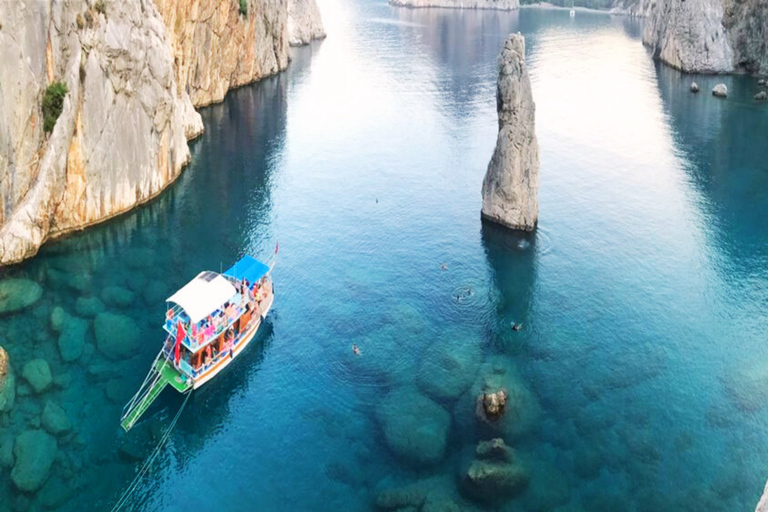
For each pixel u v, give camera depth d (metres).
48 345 66.12
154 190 98.19
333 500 51.50
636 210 99.75
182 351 63.47
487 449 55.12
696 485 52.62
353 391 62.47
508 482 52.19
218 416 59.69
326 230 92.38
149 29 95.25
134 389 61.59
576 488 52.09
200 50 137.25
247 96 156.25
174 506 51.09
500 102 88.50
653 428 58.12
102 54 86.19
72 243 83.75
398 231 92.50
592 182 110.75
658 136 133.88
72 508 50.44
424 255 86.06
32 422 57.44
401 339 69.50
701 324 72.12
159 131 99.00
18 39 76.81
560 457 54.91
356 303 75.62
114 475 53.50
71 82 82.19
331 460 55.09
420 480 52.88
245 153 119.25
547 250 87.44
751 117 145.00
